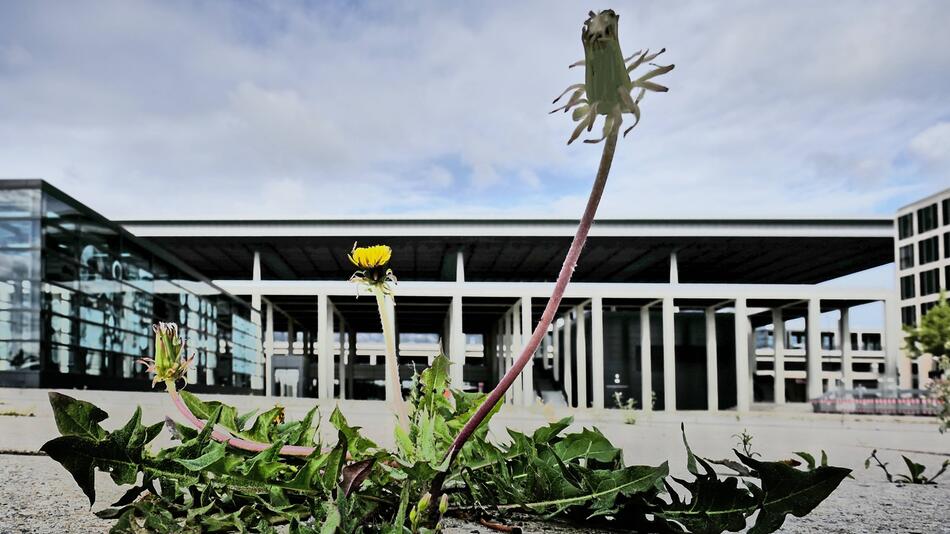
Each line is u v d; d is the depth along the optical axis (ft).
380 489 3.54
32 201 60.23
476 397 4.14
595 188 2.46
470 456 4.12
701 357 173.27
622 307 169.37
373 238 168.96
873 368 289.74
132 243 78.59
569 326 175.32
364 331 253.24
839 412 128.98
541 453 4.37
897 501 6.59
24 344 58.54
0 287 58.85
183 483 3.50
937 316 129.90
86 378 65.98
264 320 181.57
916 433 31.83
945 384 15.89
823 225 174.70
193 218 167.63
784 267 219.82
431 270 220.43
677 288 153.38
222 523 3.35
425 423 3.35
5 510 4.57
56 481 6.00
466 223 167.32
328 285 154.71
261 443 3.87
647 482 3.78
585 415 54.49
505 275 223.71
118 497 5.11
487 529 3.97
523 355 3.00
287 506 3.42
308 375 183.21
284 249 182.60
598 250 181.27
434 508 3.22
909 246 192.65
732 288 154.92
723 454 13.66
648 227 167.43
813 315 157.99
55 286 61.82
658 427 30.17
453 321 150.51
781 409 168.96
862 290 161.17
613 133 1.87
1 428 13.51
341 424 3.88
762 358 283.79
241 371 128.36
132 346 77.61
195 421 3.79
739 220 169.58
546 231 166.50
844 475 3.02
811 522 5.23
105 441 3.29
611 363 170.50
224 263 204.33
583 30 1.89
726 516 3.40
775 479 3.15
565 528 4.03
